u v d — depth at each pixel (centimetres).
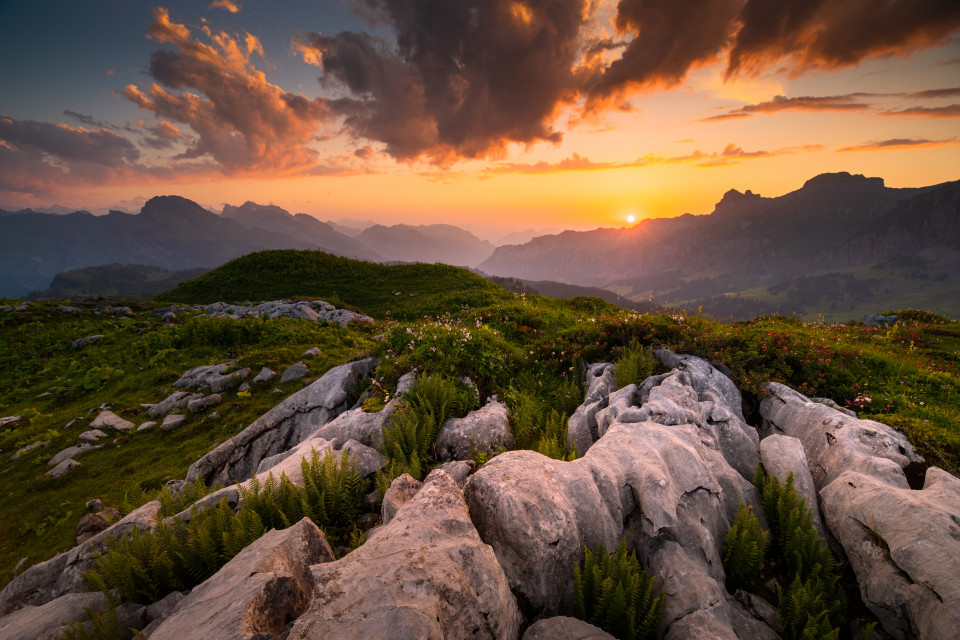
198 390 1647
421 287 3925
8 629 496
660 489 542
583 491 531
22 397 1750
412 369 1105
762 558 521
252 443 1134
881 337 1680
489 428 875
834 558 533
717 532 552
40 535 1005
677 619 432
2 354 2111
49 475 1205
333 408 1155
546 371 1187
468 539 439
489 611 384
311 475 693
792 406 800
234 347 2058
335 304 3147
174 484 1062
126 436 1406
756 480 641
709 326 1177
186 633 358
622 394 843
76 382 1797
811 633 418
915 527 448
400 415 866
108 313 2842
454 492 521
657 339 1101
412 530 441
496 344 1244
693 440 667
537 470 548
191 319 2539
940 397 909
